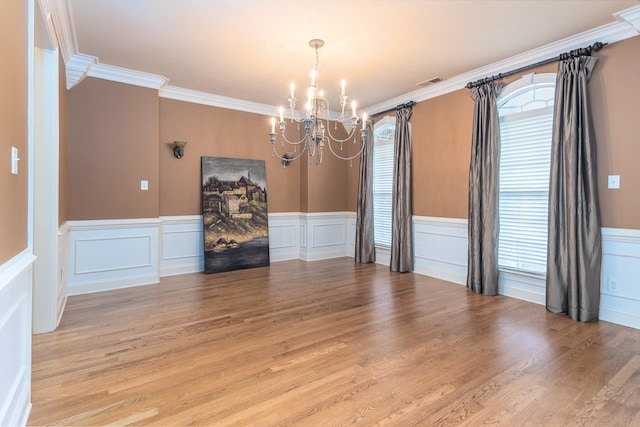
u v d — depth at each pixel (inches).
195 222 195.8
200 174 196.7
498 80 151.7
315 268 207.0
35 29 91.1
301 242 236.8
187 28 118.2
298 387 79.4
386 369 87.7
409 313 128.7
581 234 121.0
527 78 141.6
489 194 151.1
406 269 195.3
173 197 188.1
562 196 127.7
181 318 122.0
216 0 101.2
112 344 100.5
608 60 119.4
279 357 93.7
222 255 197.6
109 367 87.3
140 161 166.2
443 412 70.6
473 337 107.2
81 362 89.6
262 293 153.9
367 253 222.1
